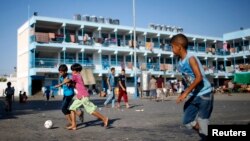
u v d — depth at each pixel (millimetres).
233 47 59500
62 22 41531
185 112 4070
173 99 25156
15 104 21734
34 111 14039
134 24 30812
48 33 40594
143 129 7121
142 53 49562
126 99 15055
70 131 7020
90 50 44469
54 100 28562
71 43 42438
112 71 15383
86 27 44656
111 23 47625
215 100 21094
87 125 8031
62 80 7523
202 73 3914
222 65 59562
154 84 22469
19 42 47938
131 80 48938
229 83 37906
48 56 43188
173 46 4090
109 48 45500
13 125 8398
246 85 40188
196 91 3934
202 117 3877
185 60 3971
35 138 6113
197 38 56469
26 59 43594
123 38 49375
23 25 45562
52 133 6754
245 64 55031
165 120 9031
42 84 41688
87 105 7266
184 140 5621
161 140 5641
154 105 17094
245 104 16328
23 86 44844
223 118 9141
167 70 51219
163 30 53562
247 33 55625
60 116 11055
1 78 49312
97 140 5746
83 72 42219
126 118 9703
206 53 57406
